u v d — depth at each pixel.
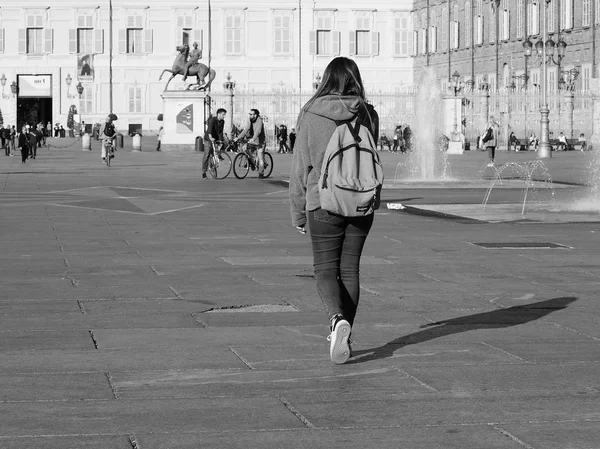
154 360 9.38
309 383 8.60
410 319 11.26
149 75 113.44
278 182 37.59
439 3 105.69
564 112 80.06
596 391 8.33
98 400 8.09
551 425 7.42
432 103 79.88
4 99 113.38
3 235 19.45
